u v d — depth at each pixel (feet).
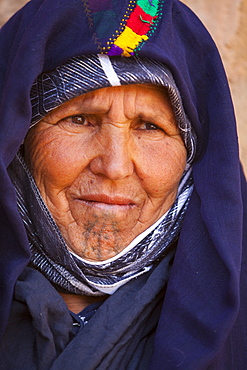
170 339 5.75
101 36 5.65
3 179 5.57
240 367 6.26
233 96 9.84
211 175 6.20
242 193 6.80
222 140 6.22
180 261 6.06
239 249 5.88
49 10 5.74
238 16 9.79
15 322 6.09
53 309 5.91
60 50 5.77
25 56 5.67
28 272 6.17
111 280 6.31
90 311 6.41
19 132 5.75
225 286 5.79
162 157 6.13
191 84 6.30
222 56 9.77
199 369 5.48
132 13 5.83
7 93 5.71
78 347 5.74
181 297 5.90
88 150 5.98
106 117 5.89
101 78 5.68
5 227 6.00
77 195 6.13
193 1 9.70
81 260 6.23
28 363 5.91
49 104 5.85
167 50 5.87
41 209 6.19
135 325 5.96
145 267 6.42
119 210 6.13
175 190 6.46
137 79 5.68
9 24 6.48
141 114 5.92
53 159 6.00
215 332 5.56
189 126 6.22
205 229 6.11
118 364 5.87
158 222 6.38
